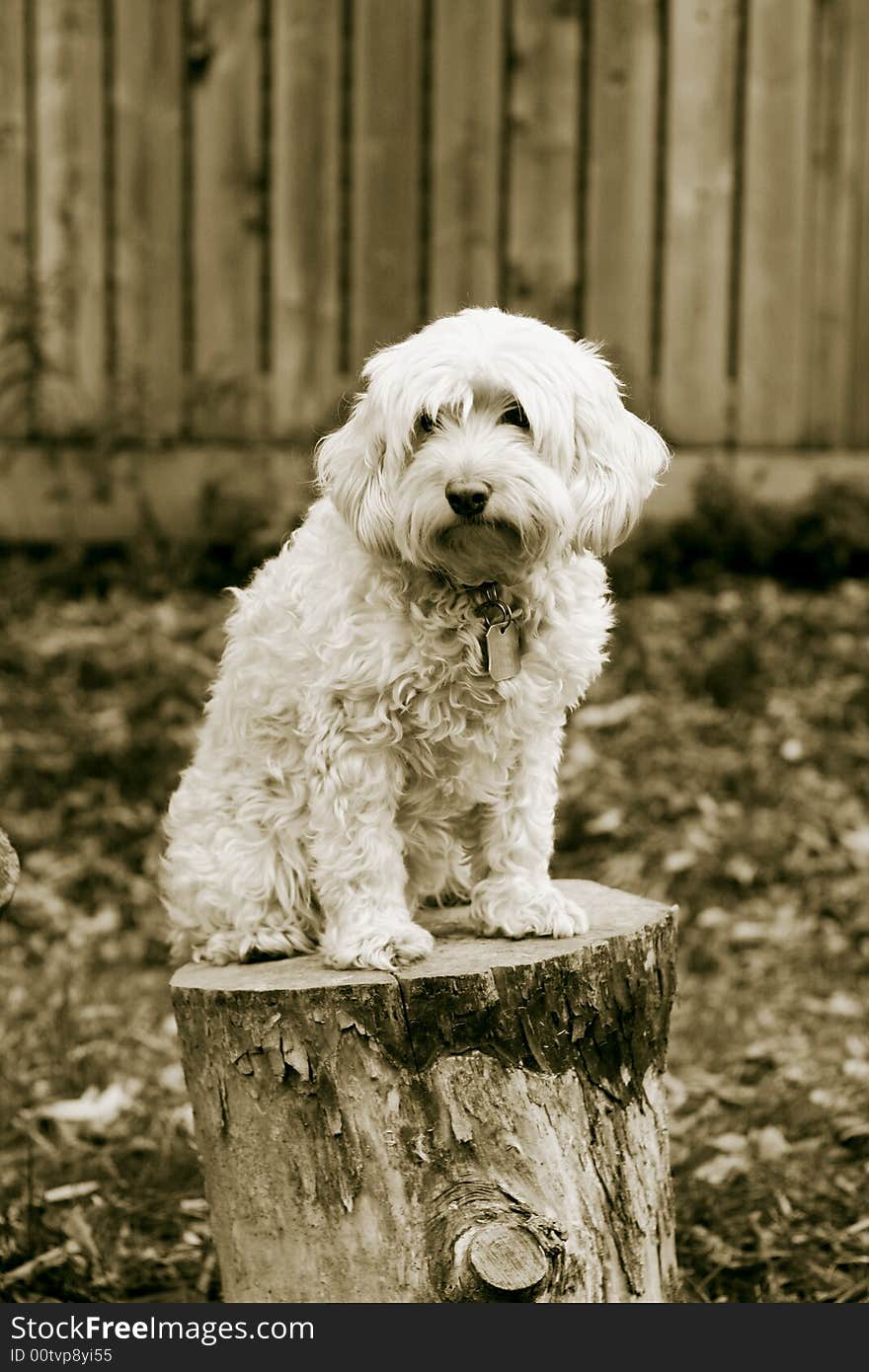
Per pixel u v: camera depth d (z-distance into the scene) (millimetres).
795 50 7652
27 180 7504
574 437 3273
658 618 7215
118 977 5293
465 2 7531
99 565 7543
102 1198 3947
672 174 7676
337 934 3330
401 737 3270
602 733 6492
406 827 3455
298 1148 3057
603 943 3217
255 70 7531
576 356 3301
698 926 5590
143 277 7598
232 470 7594
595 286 7730
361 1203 3031
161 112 7523
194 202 7590
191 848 3621
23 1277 3639
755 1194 3939
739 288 7801
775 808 6125
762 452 7895
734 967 5398
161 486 7605
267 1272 3094
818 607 7344
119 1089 4344
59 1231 3801
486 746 3305
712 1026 4973
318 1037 3037
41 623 7035
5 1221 3811
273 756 3490
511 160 7641
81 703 6547
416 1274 3004
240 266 7633
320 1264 3051
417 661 3189
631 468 3365
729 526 7688
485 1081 3066
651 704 6645
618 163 7668
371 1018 3033
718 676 6785
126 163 7535
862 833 5926
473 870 3557
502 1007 3074
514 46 7578
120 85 7492
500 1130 3061
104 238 7566
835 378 7938
